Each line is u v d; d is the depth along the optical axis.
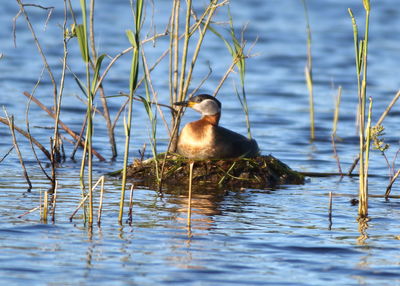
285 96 22.94
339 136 18.38
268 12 35.12
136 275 8.28
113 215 10.72
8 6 33.31
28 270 8.29
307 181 13.80
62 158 15.16
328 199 12.27
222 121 19.36
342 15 35.25
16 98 20.55
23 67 24.52
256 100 22.23
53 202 11.09
